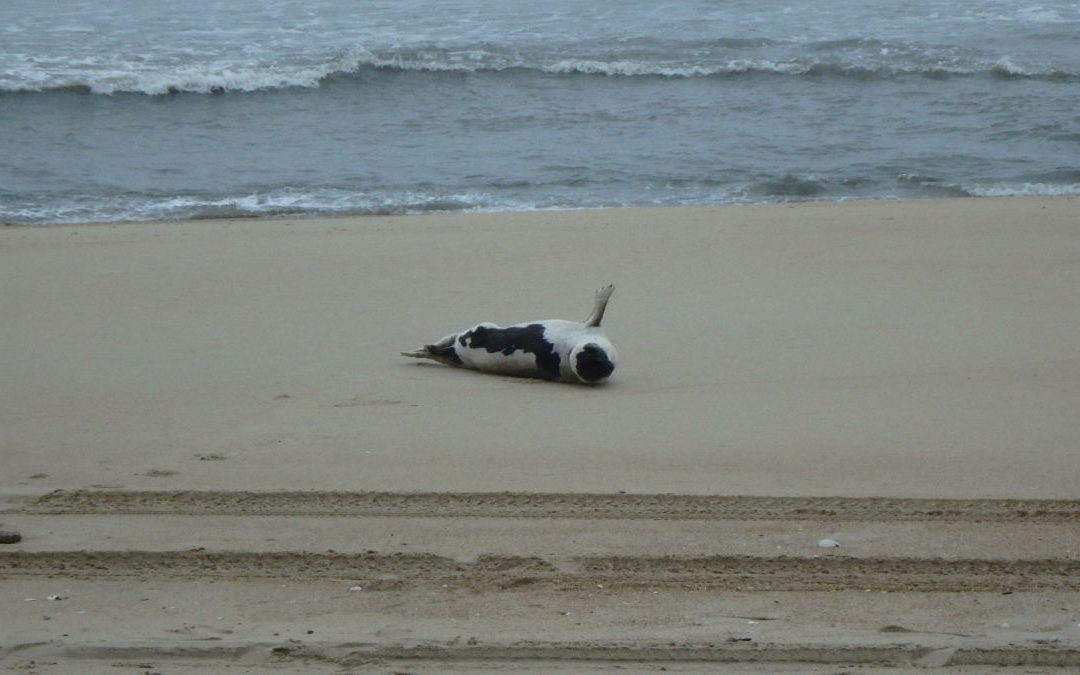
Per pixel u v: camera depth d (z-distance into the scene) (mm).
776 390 23812
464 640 14297
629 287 31797
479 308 29938
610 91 65750
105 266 34188
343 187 47250
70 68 67062
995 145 53906
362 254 35281
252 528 17641
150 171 50094
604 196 45750
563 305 30109
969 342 27000
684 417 22234
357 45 72750
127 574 16297
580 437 21172
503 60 70750
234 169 50406
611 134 56688
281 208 43625
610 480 19250
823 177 48125
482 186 47344
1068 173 48469
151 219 42250
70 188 47031
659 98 64062
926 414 22328
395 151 53781
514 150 53656
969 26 80812
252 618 14977
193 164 51375
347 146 54781
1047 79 67188
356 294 31250
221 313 29672
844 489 18891
